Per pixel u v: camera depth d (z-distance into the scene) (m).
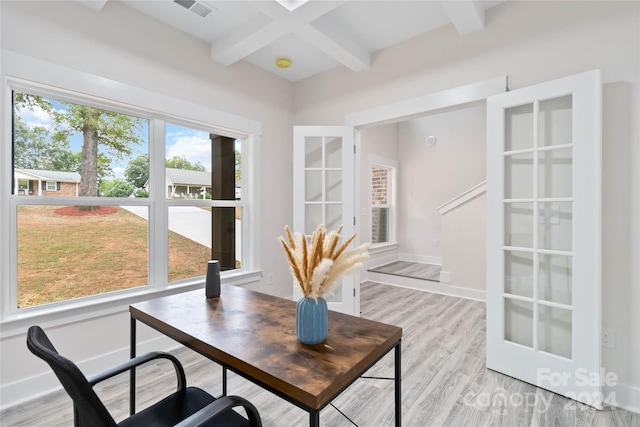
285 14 2.20
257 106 3.28
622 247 1.82
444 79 2.54
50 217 2.05
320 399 0.84
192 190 2.82
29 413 1.77
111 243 2.32
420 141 5.90
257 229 3.28
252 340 1.17
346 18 2.47
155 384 2.07
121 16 2.28
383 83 2.92
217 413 0.87
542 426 1.66
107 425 0.75
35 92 1.97
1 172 1.82
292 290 3.67
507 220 2.22
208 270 1.72
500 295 2.19
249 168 3.26
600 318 1.79
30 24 1.89
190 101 2.69
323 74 3.40
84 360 2.12
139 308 1.53
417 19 2.48
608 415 1.74
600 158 1.78
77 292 2.17
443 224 4.31
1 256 1.83
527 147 2.14
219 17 2.45
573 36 1.98
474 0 2.10
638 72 1.77
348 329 1.27
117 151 2.36
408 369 2.26
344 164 3.16
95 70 2.15
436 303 3.86
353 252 1.17
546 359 1.99
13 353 1.85
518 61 2.19
